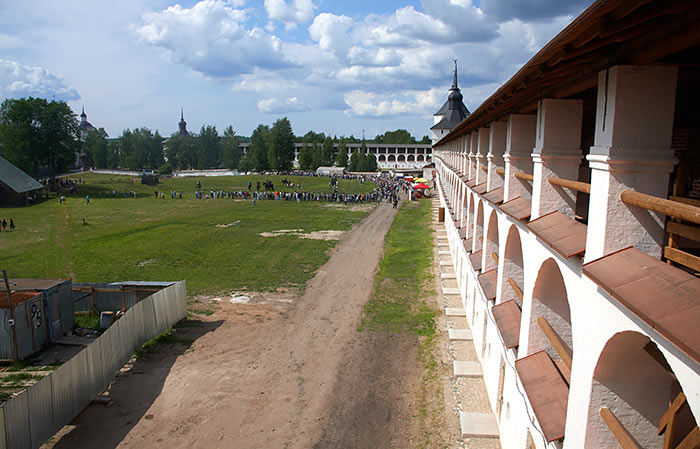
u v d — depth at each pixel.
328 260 32.03
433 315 20.28
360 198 67.69
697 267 4.32
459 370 14.76
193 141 159.25
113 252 34.66
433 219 48.84
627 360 5.45
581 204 12.47
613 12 3.93
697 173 8.52
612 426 5.37
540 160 8.12
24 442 10.91
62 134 81.88
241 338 18.66
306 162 132.62
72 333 18.84
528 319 8.80
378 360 16.47
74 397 12.87
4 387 14.60
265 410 13.53
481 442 11.41
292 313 21.58
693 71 5.65
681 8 3.64
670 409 4.81
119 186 87.06
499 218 11.97
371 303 22.47
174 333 19.17
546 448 7.45
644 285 4.34
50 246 36.94
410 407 13.38
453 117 78.69
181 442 12.14
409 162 159.00
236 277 27.81
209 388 14.79
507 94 8.35
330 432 12.39
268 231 43.69
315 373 15.66
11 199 62.03
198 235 41.47
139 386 14.91
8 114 78.62
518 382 9.27
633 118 5.11
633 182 5.22
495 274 13.87
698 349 3.22
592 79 6.02
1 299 16.98
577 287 6.18
